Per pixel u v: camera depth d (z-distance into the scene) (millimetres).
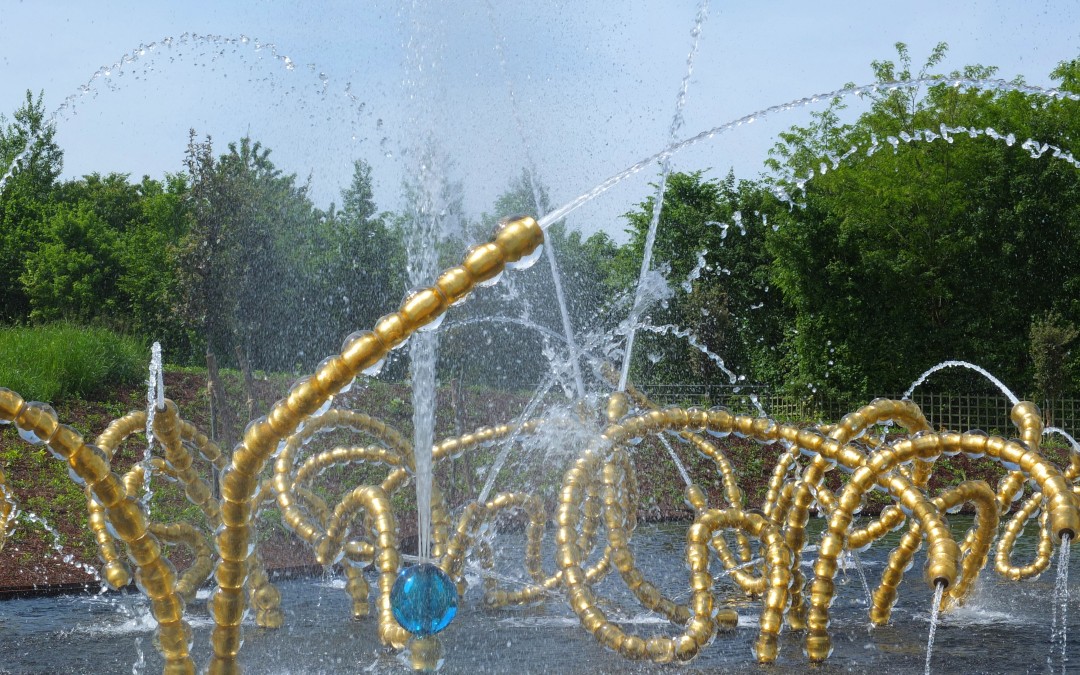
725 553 6555
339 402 21484
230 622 4660
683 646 5809
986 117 34094
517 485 16844
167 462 6781
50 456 15531
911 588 9234
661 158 5332
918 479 6992
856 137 38125
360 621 7582
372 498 6555
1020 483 6820
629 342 9266
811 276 31094
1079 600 8305
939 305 32312
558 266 33688
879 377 30938
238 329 20266
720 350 32250
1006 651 6410
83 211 39438
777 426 6410
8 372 19078
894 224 32688
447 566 7500
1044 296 31828
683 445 20766
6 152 36312
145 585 4746
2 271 37188
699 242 37250
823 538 6055
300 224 25422
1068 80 35031
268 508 12938
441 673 5840
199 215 19625
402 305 4152
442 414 21891
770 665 6004
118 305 38000
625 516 7496
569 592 6141
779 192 35656
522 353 25703
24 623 7965
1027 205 31734
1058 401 28719
